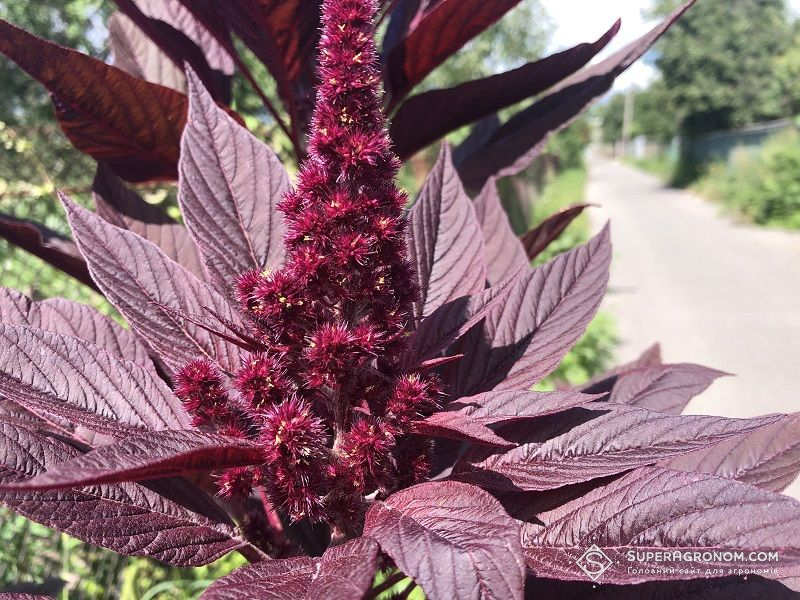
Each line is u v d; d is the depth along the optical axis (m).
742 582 0.28
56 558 0.89
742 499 0.23
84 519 0.26
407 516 0.23
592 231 4.07
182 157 0.33
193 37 0.52
